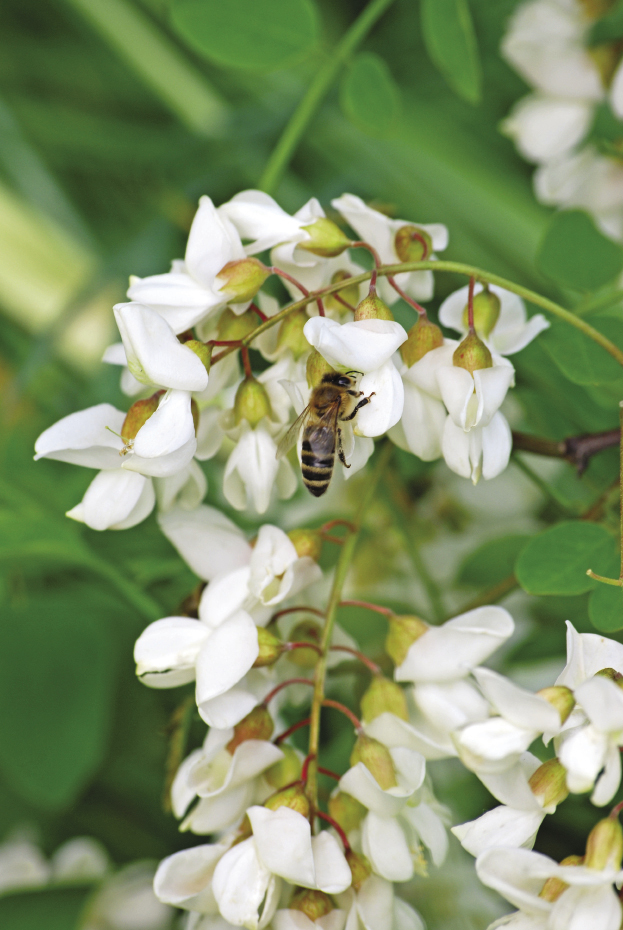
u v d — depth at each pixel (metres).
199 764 0.45
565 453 0.48
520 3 0.62
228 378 0.46
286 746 0.45
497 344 0.46
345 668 0.48
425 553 0.54
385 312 0.44
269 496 0.45
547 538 0.46
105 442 0.45
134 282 0.45
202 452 0.46
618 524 0.46
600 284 0.49
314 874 0.44
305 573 0.46
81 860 0.52
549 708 0.43
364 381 0.44
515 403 0.51
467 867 0.52
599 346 0.46
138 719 0.54
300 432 0.46
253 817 0.44
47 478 0.53
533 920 0.43
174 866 0.44
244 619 0.45
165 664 0.45
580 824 0.50
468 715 0.45
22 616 0.52
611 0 0.52
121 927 0.52
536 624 0.51
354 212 0.46
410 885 0.52
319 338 0.44
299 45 0.51
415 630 0.45
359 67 0.51
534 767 0.44
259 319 0.46
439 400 0.45
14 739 0.51
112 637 0.53
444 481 0.54
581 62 0.51
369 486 0.47
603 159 0.52
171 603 0.51
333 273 0.46
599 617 0.45
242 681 0.45
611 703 0.43
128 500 0.45
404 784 0.45
